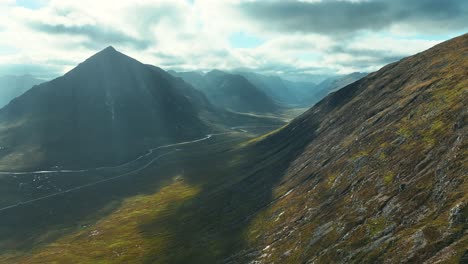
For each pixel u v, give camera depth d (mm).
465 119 73875
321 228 82688
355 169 103562
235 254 104062
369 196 80562
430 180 65250
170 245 142125
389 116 125500
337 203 91875
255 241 106875
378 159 97125
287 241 90938
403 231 57156
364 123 142125
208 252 116188
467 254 41406
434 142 78812
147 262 128750
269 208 132125
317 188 114938
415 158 79062
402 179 75812
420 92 123188
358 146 121688
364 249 60656
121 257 142125
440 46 181375
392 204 68625
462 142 66188
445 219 51000
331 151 147625
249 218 134625
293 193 131875
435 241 48094
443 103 96062
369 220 69562
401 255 51031
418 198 63219
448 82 111562
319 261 68938
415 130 94562
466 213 48188
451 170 61312
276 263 82188
